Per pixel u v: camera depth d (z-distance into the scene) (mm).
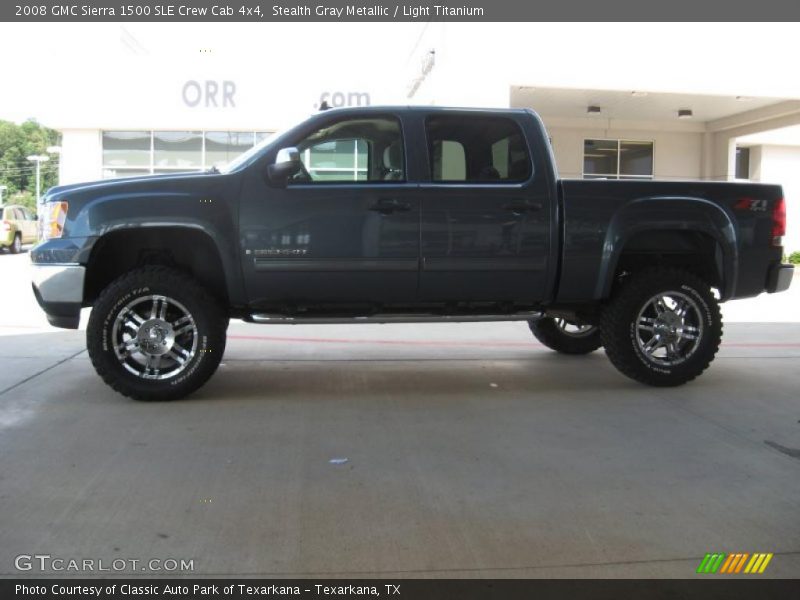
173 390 5500
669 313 6094
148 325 5477
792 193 22875
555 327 7520
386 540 3344
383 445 4637
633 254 6301
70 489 3854
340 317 5766
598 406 5598
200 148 19984
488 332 9266
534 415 5336
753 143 22375
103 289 5859
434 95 15414
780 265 6172
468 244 5625
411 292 5672
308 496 3814
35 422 5012
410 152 5625
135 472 4105
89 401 5559
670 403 5695
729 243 5965
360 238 5527
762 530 3479
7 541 3283
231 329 9344
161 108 19438
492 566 3131
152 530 3406
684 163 19250
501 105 14648
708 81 15398
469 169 5730
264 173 5488
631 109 17438
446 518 3574
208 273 5809
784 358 7574
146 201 5355
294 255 5484
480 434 4879
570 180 5777
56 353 7367
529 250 5707
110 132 19859
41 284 5391
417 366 7062
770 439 4816
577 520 3566
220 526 3457
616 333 5980
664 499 3824
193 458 4344
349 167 5742
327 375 6629
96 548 3230
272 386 6168
